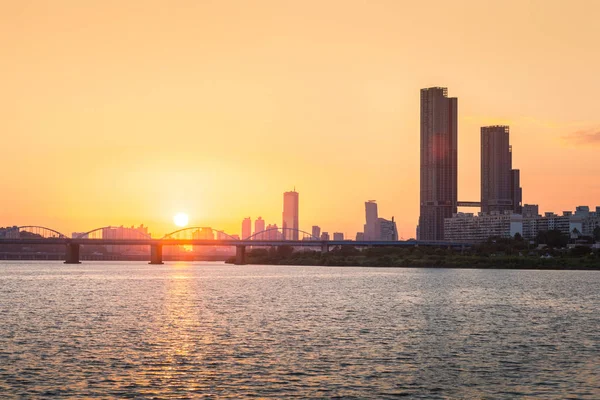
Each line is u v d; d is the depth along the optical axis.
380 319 141.50
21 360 91.81
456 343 108.62
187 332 120.38
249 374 84.62
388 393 76.31
